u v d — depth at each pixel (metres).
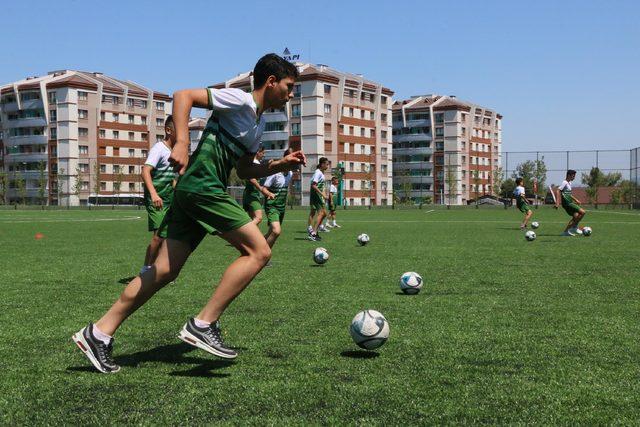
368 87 97.75
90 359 3.74
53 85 94.00
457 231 20.28
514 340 4.66
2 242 15.21
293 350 4.35
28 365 3.97
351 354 4.23
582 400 3.27
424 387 3.49
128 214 43.50
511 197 73.50
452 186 94.19
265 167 4.34
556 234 18.59
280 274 8.74
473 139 114.75
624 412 3.09
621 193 57.81
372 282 7.91
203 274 8.80
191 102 3.64
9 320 5.45
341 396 3.32
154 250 7.57
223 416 3.02
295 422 2.93
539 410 3.12
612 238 16.59
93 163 96.00
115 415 3.04
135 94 101.25
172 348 4.41
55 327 5.16
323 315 5.66
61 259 10.95
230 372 3.79
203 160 3.81
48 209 64.06
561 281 7.99
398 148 112.62
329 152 91.75
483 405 3.18
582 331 4.98
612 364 3.98
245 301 6.43
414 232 19.73
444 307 6.09
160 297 6.75
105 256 11.53
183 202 3.83
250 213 10.34
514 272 8.95
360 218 33.84
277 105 4.07
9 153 99.44
